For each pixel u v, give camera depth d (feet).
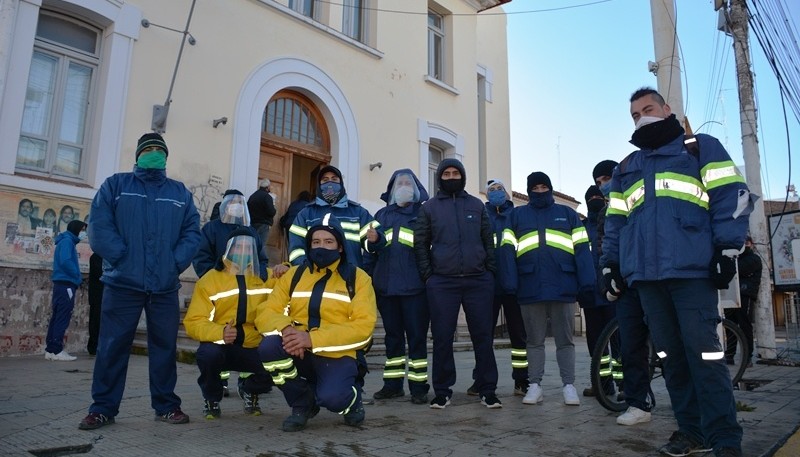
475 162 45.85
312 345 11.46
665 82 21.38
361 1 39.78
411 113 40.68
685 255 10.52
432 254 15.58
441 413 14.55
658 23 21.74
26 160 24.29
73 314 24.56
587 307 18.16
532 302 16.15
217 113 29.48
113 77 25.77
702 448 10.86
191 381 18.21
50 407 13.58
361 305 12.46
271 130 33.24
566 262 16.25
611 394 16.53
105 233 11.82
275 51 32.53
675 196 10.92
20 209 23.15
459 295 15.55
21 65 23.25
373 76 38.27
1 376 17.79
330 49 35.60
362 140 36.94
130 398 15.05
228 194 14.93
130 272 11.99
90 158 25.52
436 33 45.52
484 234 15.90
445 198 15.94
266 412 14.07
